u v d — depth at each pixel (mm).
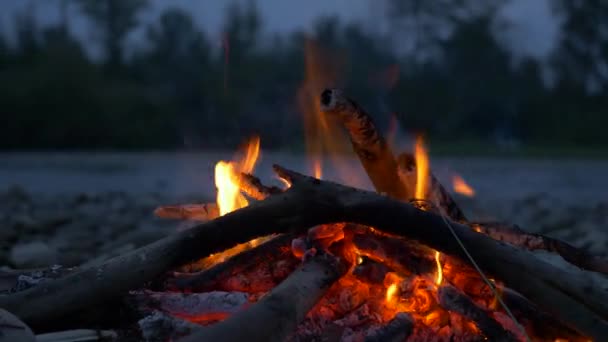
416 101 48250
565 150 40781
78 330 2568
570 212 9945
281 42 50500
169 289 2795
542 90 51031
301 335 2576
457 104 48750
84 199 10891
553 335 2719
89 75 46312
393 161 3166
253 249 2805
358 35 49969
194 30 54406
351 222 2629
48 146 44281
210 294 2697
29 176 19984
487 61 48812
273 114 42312
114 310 2670
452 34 48156
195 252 2617
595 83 51406
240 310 2410
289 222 2623
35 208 9891
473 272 2695
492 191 14734
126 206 9867
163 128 47219
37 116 43781
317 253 2611
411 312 2682
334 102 2930
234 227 2615
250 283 2783
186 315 2670
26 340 2330
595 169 25406
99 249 5508
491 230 3064
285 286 2432
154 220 8016
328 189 2643
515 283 2545
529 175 21375
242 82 46719
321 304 2695
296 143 37438
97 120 45188
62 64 45344
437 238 2574
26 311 2523
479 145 44250
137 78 54500
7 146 43562
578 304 2492
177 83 50812
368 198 2613
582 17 50531
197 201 10281
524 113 50656
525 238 3012
